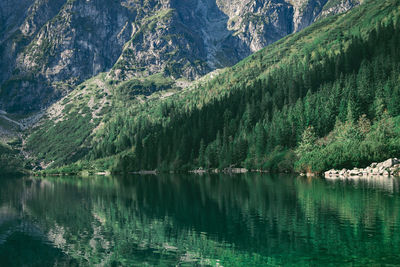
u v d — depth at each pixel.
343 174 144.88
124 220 71.62
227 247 49.69
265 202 82.94
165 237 56.62
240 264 42.97
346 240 49.38
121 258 47.56
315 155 161.62
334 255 43.81
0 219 77.88
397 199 78.50
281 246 48.28
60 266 45.78
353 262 41.19
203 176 188.75
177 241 53.97
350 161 151.00
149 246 52.56
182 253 48.47
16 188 167.38
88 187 152.38
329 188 102.06
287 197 88.81
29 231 65.12
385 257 42.47
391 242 47.81
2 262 47.66
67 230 65.25
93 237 59.28
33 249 53.22
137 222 68.88
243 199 89.56
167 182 157.12
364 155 148.25
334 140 182.38
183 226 63.16
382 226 55.69
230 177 169.00
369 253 43.94
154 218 71.88
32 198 117.56
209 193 105.62
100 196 113.88
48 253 51.22
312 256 43.81
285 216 66.12
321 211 68.81
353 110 191.75
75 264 46.31
